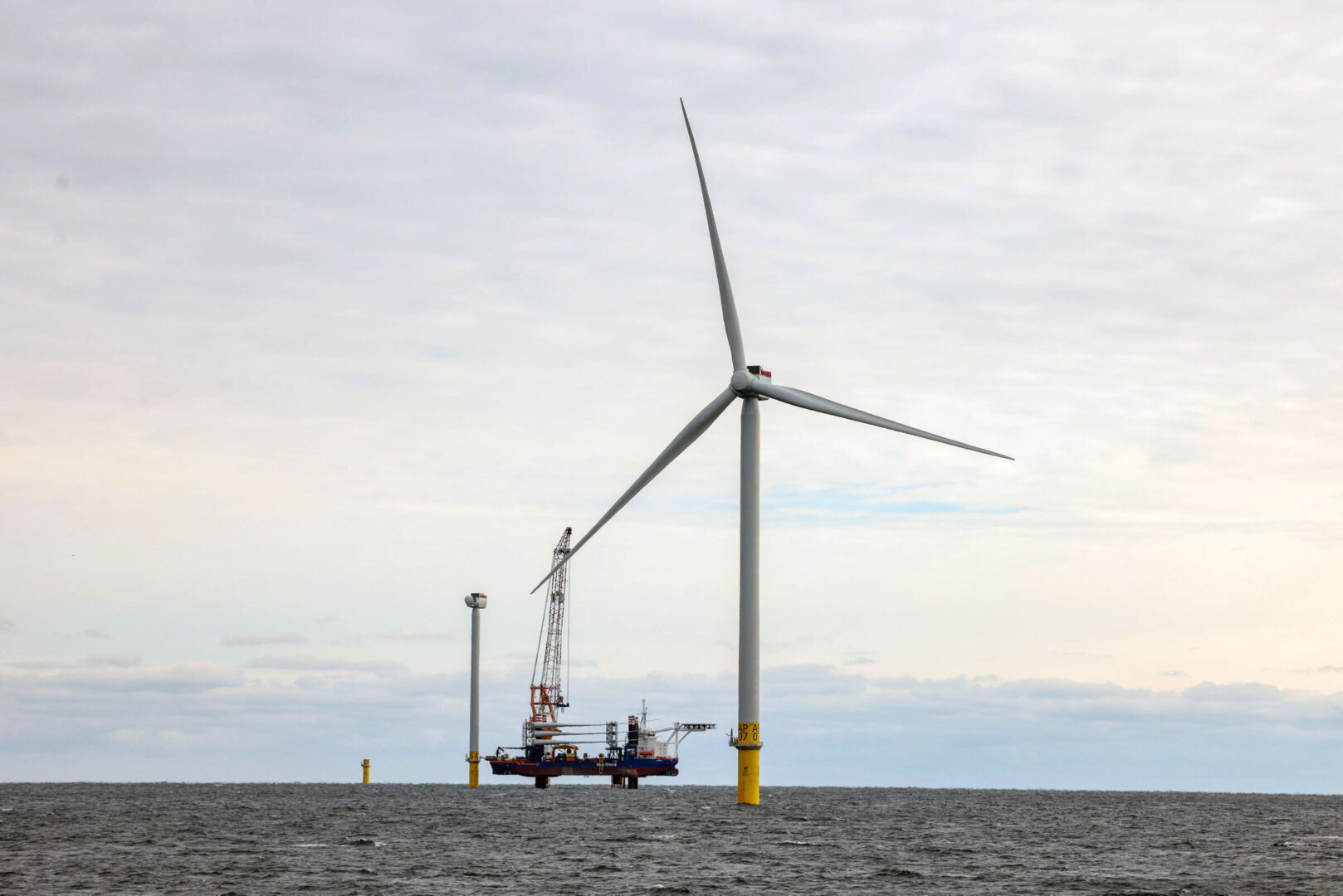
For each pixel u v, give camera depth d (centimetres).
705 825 14900
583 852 10969
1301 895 8275
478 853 10938
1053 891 8394
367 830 14225
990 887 8612
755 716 12244
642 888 8362
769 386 12400
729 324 12638
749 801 12338
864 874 9256
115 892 8294
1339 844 13325
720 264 12744
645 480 13150
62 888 8544
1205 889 8550
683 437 12744
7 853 11281
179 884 8719
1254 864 10531
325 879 8950
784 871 9419
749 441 12394
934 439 12169
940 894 8200
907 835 13650
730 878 8931
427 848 11525
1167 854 11644
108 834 13900
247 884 8650
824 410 12312
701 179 12850
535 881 8738
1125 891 8412
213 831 14238
